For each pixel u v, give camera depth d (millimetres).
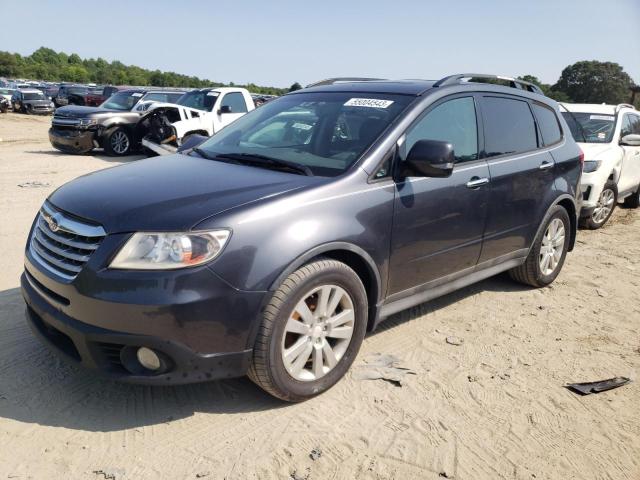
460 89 4156
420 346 4012
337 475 2656
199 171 3500
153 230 2746
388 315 3688
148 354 2773
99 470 2602
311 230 3029
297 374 3123
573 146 5375
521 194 4570
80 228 2896
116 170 3719
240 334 2846
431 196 3723
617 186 8359
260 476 2619
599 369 3809
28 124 27062
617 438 3059
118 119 14336
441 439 2963
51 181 9898
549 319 4625
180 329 2697
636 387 3596
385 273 3518
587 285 5535
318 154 3627
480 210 4160
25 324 3959
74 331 2789
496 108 4484
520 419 3180
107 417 3004
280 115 4242
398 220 3520
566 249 5453
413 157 3434
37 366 3438
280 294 2922
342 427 3016
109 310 2689
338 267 3154
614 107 9141
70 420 2959
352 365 3656
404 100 3855
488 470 2754
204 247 2734
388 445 2891
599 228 8312
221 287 2756
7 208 7473
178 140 13000
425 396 3355
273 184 3193
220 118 13805
